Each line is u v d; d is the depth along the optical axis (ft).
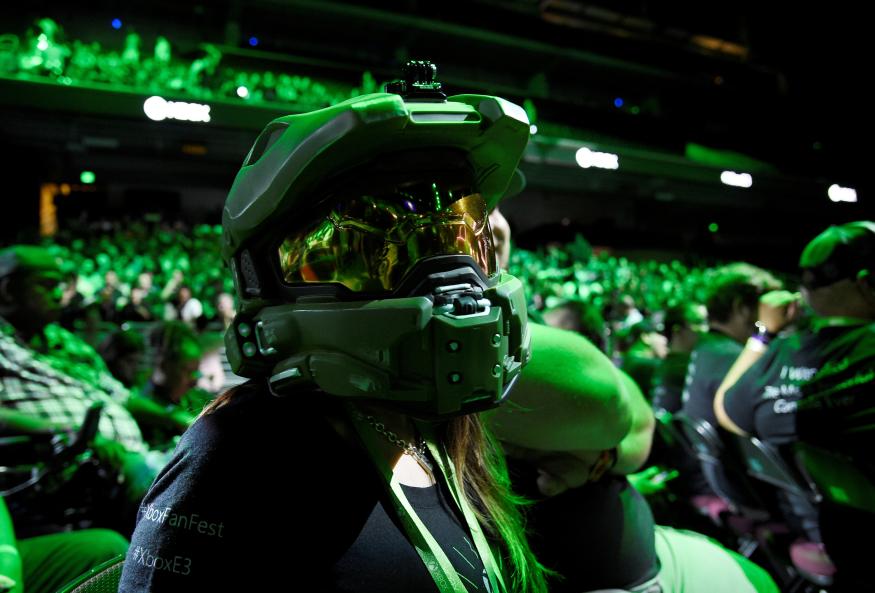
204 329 18.61
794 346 5.57
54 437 5.35
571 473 3.11
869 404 5.00
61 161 63.36
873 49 81.61
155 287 42.83
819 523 5.32
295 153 1.76
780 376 5.61
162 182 68.08
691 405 7.81
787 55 93.15
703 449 7.24
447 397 1.74
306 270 1.87
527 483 3.22
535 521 3.21
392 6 73.41
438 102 1.97
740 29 95.76
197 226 66.39
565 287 54.75
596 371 2.98
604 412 2.93
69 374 6.46
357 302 1.77
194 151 60.44
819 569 5.65
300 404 1.95
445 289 1.78
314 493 1.80
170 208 68.69
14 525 5.10
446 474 2.31
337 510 1.82
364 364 1.70
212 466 1.75
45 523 5.21
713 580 3.61
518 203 83.51
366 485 1.91
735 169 73.41
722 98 90.02
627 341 14.30
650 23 91.66
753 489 6.64
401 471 2.12
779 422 5.57
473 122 1.92
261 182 1.86
